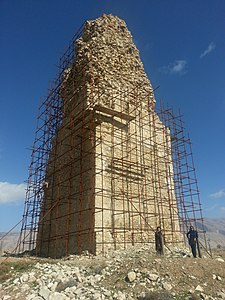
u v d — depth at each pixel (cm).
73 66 2214
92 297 856
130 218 1725
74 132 1922
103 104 1847
